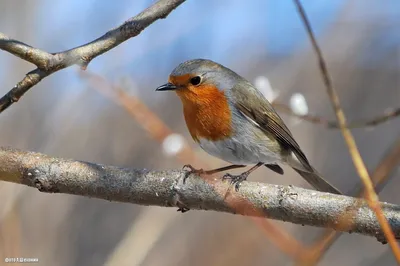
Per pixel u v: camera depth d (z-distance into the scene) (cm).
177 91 898
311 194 640
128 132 1387
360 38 1623
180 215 1274
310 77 1503
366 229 615
